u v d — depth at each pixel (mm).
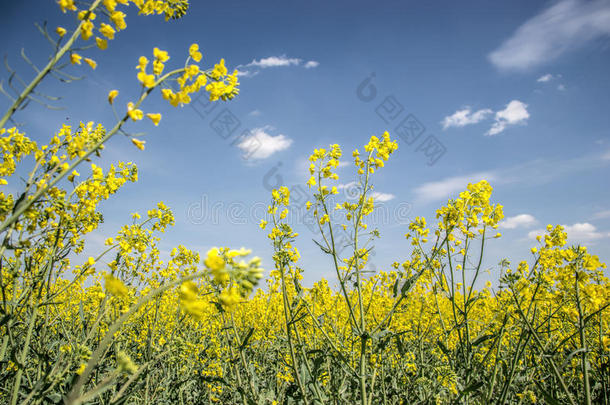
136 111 370
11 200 448
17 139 509
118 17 394
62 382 497
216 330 1084
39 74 352
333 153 728
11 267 495
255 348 1092
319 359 653
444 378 688
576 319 650
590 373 758
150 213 704
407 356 890
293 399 779
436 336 1009
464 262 697
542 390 551
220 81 433
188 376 841
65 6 370
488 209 688
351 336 797
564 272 589
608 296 628
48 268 520
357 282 663
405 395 750
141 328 956
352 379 767
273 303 1202
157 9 451
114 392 651
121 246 622
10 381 602
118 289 282
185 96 395
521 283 648
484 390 658
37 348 635
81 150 432
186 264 911
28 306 548
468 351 677
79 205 535
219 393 901
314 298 873
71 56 368
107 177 551
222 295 310
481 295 743
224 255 373
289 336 670
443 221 702
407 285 646
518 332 842
